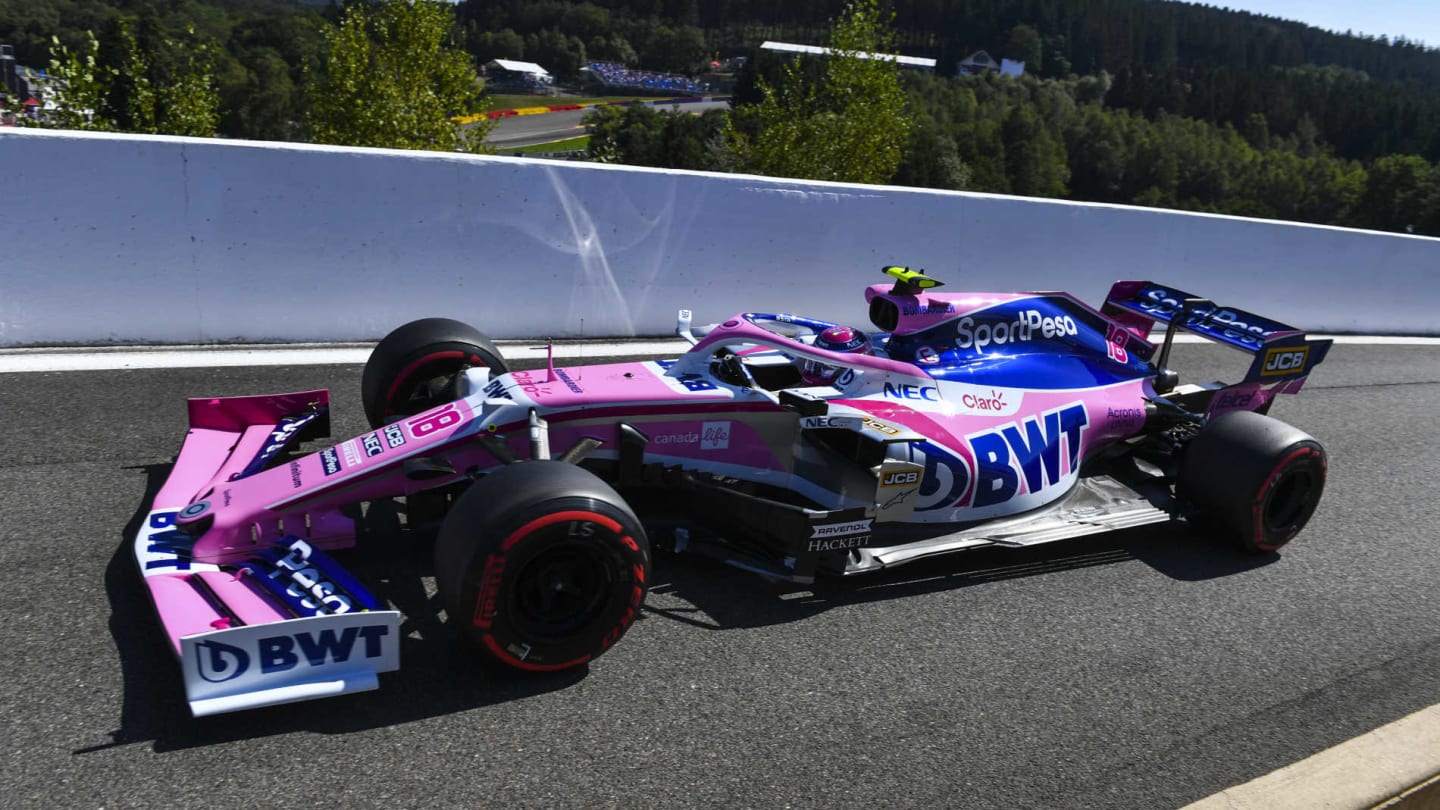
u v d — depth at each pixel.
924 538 4.54
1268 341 5.44
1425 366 10.27
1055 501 5.06
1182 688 3.73
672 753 3.07
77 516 4.29
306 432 4.60
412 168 7.07
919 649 3.82
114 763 2.82
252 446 4.32
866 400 4.59
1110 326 5.60
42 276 6.32
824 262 8.67
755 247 8.38
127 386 5.91
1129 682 3.73
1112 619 4.22
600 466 4.10
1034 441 4.96
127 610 3.60
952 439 4.65
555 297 7.74
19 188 6.15
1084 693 3.62
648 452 4.16
